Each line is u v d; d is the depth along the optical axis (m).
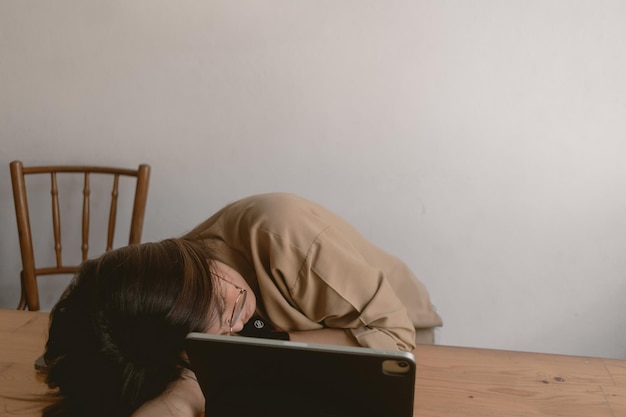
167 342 0.89
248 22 2.08
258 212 1.20
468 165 2.08
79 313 0.89
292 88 2.11
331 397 0.82
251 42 2.10
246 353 0.80
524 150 2.04
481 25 1.97
